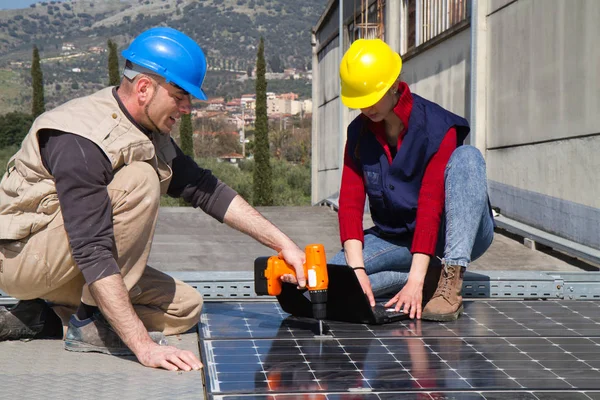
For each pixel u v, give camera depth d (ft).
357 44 9.18
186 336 8.79
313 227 27.76
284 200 84.07
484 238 10.15
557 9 20.39
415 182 9.64
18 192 7.73
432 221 9.38
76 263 7.56
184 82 7.70
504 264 19.01
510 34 23.59
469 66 27.20
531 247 21.29
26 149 7.73
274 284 8.64
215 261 20.06
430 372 7.10
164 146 8.52
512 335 8.70
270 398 6.27
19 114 133.49
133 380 6.86
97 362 7.58
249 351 7.90
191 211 31.55
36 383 6.75
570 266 18.76
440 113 9.55
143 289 8.59
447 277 9.52
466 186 9.29
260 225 8.90
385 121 9.57
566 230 20.11
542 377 6.95
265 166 82.74
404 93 9.23
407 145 9.36
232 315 9.95
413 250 9.46
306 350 7.95
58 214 7.69
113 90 7.95
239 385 6.64
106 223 7.45
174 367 7.23
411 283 9.44
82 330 7.96
